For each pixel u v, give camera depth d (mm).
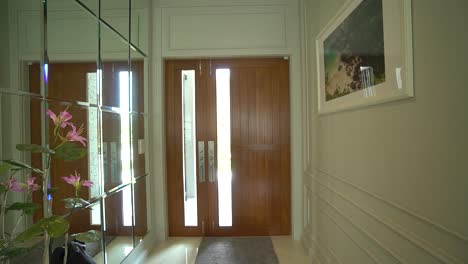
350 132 1603
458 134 837
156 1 2734
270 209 2883
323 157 2094
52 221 1013
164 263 2365
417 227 1035
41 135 1289
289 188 2861
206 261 2385
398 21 1100
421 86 999
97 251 1743
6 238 1077
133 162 2307
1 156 1074
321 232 2195
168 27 2746
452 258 875
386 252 1251
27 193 1190
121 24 2117
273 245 2668
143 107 2545
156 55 2736
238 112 2857
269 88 2844
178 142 2871
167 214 2873
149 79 2666
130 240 2213
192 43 2742
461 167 830
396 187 1162
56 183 1383
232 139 2863
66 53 1477
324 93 1975
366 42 1364
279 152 2857
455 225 858
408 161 1080
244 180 2877
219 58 2830
